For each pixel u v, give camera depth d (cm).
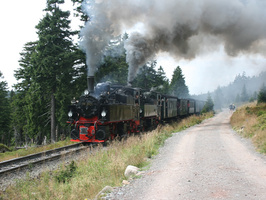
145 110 1758
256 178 588
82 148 1151
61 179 707
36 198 586
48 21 2150
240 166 706
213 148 1016
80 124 1294
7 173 777
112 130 1359
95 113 1250
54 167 858
